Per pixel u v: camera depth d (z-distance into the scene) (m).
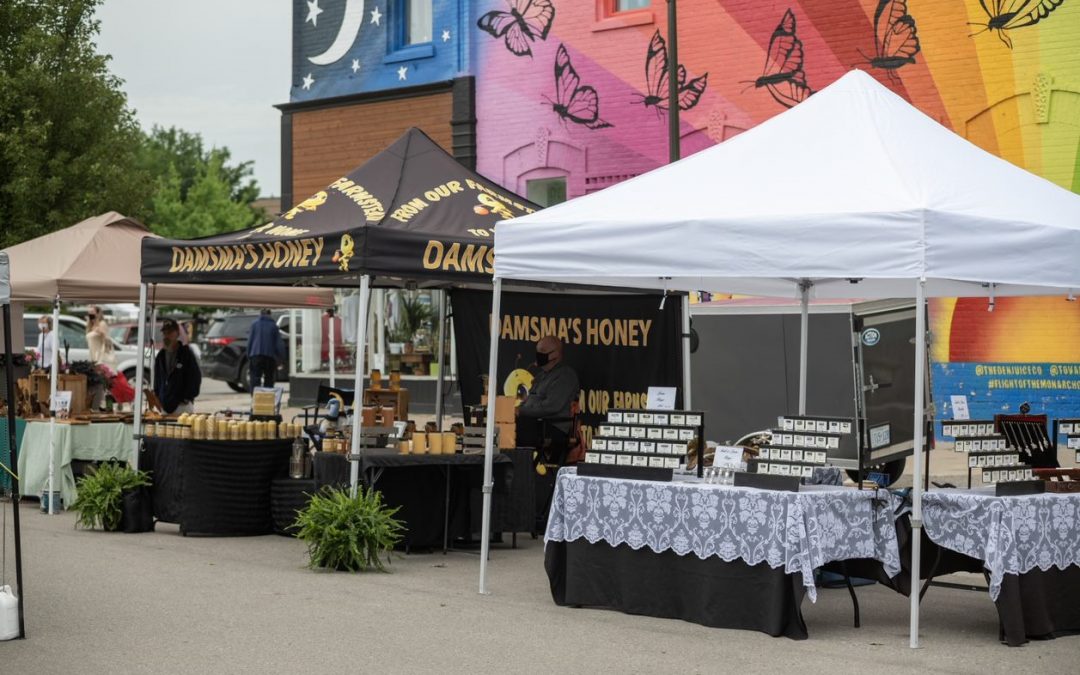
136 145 28.25
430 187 10.92
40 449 13.05
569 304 12.14
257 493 11.37
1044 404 16.02
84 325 26.44
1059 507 7.61
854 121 8.33
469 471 10.68
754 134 8.60
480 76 20.25
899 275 7.16
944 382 16.64
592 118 19.16
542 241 8.38
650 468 8.12
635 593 8.05
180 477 11.30
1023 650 7.14
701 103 18.25
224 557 10.16
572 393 11.44
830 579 9.16
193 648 7.05
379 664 6.72
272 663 6.73
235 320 31.53
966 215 7.24
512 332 12.43
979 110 16.42
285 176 22.55
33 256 13.82
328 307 15.84
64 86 25.83
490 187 11.40
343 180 11.07
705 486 7.82
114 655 6.88
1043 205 8.01
